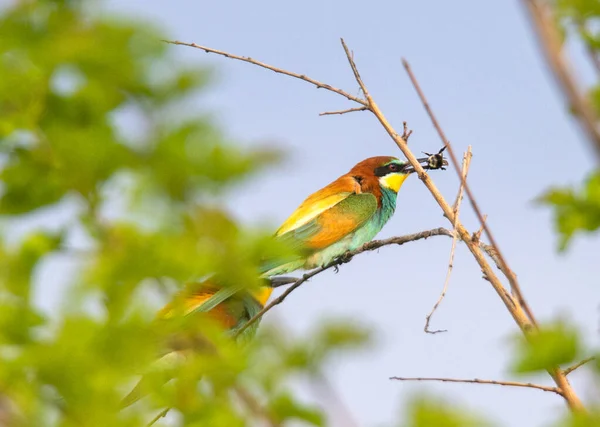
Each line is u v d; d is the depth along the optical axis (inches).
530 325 362.6
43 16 200.2
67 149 199.6
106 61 196.5
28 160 204.1
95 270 197.8
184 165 193.8
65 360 192.5
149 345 203.0
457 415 164.9
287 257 215.9
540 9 185.0
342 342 188.5
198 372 208.7
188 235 203.2
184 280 204.8
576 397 286.2
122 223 202.5
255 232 207.9
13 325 198.5
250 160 193.8
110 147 198.8
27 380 195.2
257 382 201.2
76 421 196.1
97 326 196.9
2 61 199.9
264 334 200.4
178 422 215.2
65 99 203.0
